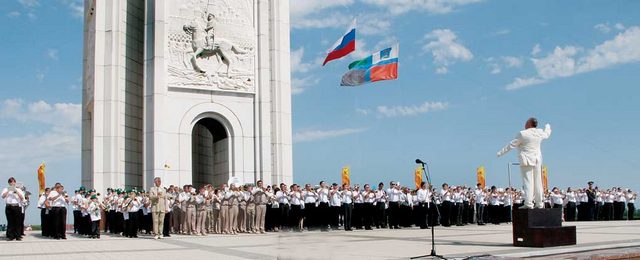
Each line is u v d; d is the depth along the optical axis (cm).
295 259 539
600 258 1275
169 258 1573
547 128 1691
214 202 2806
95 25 3550
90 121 4062
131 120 3612
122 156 3494
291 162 3812
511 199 3588
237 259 1508
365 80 2484
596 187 3912
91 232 2736
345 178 3897
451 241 1894
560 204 3797
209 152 4234
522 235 1619
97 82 3494
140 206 2816
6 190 2519
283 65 3866
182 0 3562
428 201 3008
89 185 3978
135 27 3725
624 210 3962
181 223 2786
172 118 3459
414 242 1858
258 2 3788
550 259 1272
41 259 1597
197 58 3553
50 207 2594
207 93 3572
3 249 1997
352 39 2506
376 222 3052
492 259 1270
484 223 3503
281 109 3797
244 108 3662
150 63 3459
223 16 3644
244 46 3684
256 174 3622
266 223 2931
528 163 1644
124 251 1839
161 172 3350
